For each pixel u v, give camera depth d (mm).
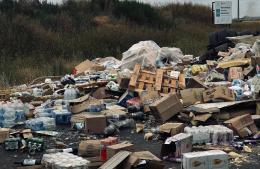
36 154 16078
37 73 36344
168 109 19891
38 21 53312
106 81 26047
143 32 56625
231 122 17531
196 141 16250
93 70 31844
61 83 28234
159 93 22984
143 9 64625
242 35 33531
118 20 60406
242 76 24656
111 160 13492
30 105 22656
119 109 21250
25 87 28750
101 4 64188
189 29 62500
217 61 28344
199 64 29938
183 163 12883
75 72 33281
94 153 15281
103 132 18688
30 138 17172
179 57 31875
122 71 27406
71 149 15805
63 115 20625
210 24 70500
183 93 21891
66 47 48562
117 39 53375
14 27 49094
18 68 38562
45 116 20875
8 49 45906
